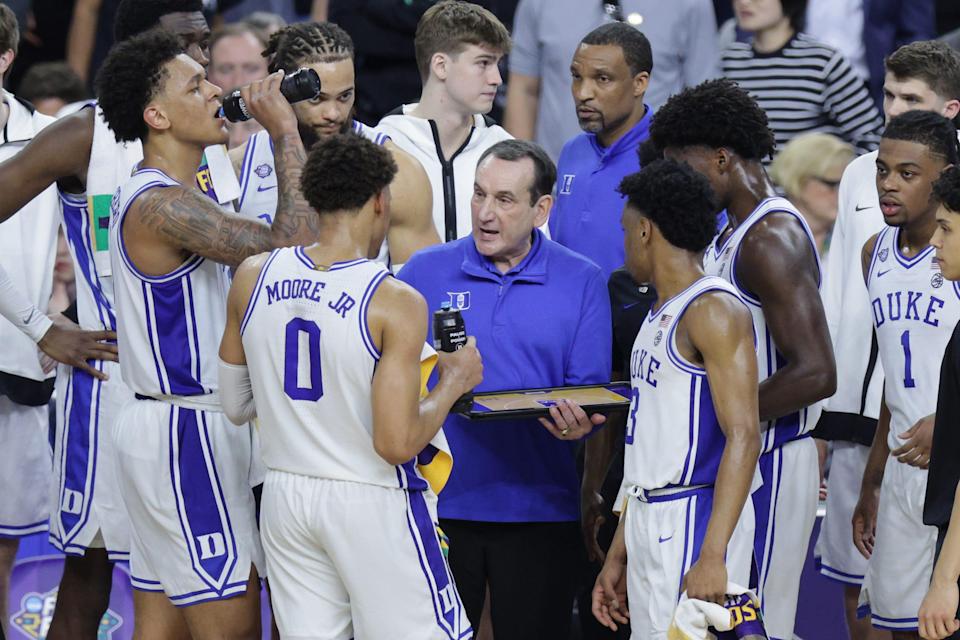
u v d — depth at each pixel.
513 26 24.64
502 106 24.05
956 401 12.45
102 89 12.98
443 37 16.83
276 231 12.80
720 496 12.01
